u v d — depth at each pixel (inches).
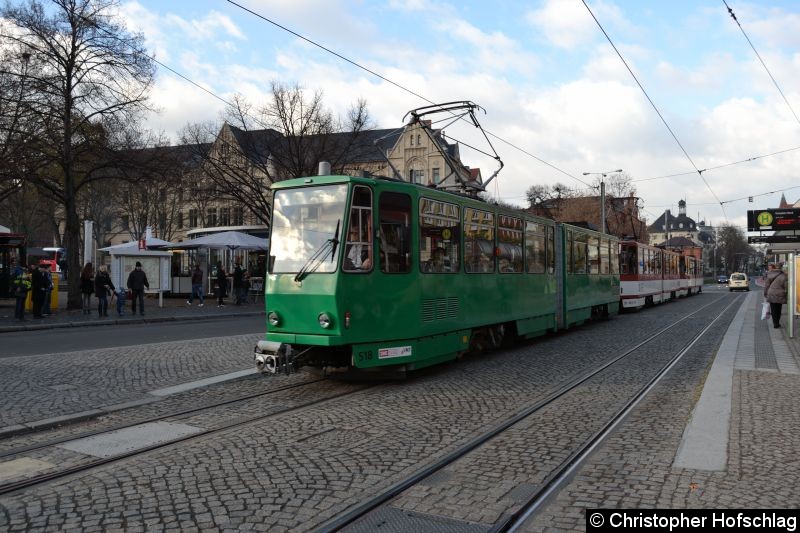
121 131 892.6
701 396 315.6
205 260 1306.6
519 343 579.2
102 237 2158.0
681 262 1582.2
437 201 404.2
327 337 338.0
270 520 168.1
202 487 193.3
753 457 214.4
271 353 340.2
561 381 378.0
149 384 356.5
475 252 451.8
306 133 1144.2
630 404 312.2
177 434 256.5
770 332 641.0
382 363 355.6
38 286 773.9
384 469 210.7
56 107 811.4
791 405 293.9
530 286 553.9
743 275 2384.4
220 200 1304.1
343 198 346.9
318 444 241.6
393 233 366.6
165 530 161.9
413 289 375.9
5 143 803.4
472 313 443.8
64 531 161.5
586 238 731.4
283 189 367.9
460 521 167.5
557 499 181.8
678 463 209.8
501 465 215.6
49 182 933.2
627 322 815.1
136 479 200.8
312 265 345.1
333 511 174.2
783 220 747.4
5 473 207.6
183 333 638.5
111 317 815.1
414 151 2477.9
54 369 395.9
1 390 331.9
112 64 832.9
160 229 2011.6
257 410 301.6
